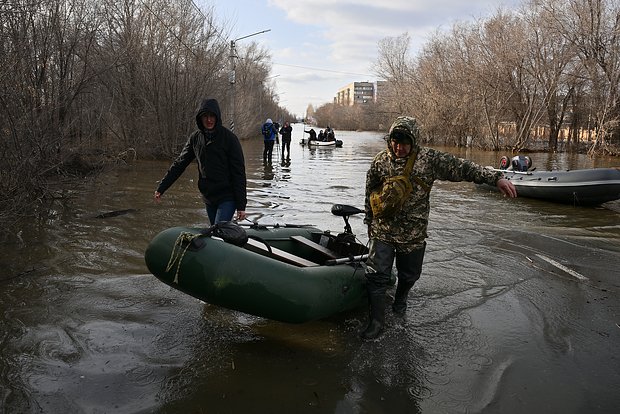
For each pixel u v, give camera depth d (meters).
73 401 3.05
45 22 10.59
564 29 28.94
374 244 4.07
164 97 18.41
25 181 8.08
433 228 8.06
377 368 3.56
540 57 31.30
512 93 32.59
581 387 3.38
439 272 5.71
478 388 3.34
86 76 12.76
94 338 3.85
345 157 23.52
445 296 4.96
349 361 3.64
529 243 7.17
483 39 33.56
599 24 27.30
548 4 29.48
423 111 39.38
